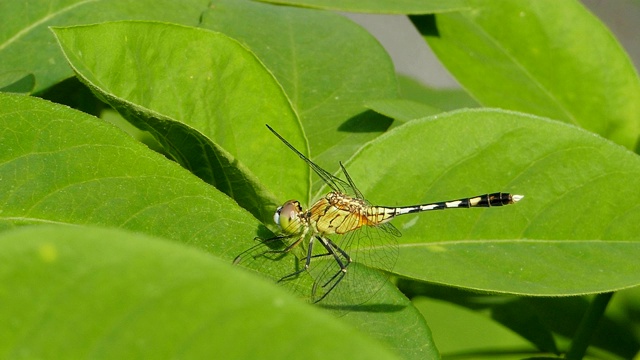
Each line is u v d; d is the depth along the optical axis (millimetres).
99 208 353
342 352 284
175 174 355
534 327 400
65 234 293
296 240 372
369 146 373
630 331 404
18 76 374
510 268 370
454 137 374
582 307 403
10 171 352
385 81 395
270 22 396
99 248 292
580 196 374
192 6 391
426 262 370
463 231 374
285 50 393
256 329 289
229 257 354
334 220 371
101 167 354
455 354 404
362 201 371
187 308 291
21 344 292
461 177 374
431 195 374
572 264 371
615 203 374
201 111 367
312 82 391
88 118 354
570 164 374
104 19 382
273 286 293
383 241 373
